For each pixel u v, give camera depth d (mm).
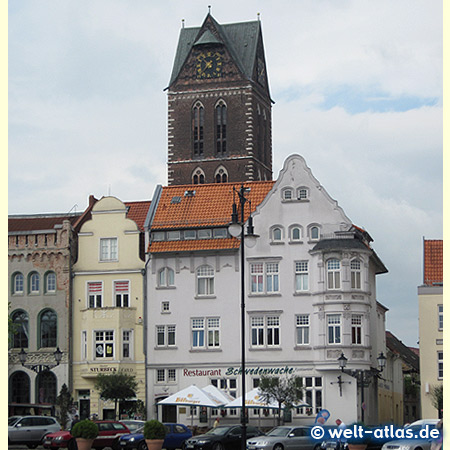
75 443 68625
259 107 164875
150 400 92688
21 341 96812
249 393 77688
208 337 92375
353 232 90062
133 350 94000
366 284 89688
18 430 74375
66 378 94500
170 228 94375
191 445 67812
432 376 91312
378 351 102250
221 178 159250
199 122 161500
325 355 88188
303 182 92000
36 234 97688
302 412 88562
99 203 97312
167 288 93875
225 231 93375
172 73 163250
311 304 89938
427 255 96625
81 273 96375
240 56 162125
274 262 91625
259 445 63656
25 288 97250
